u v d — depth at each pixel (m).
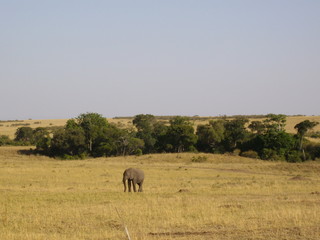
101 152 92.19
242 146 85.56
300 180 40.75
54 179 39.12
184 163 67.38
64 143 89.88
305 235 14.97
